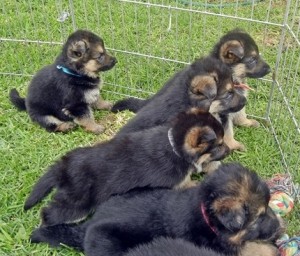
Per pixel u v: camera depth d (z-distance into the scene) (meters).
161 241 0.71
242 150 1.01
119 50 1.18
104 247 0.75
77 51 1.03
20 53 1.24
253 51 1.01
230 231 0.71
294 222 0.87
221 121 0.96
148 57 1.17
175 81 0.95
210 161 0.86
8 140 1.03
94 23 1.32
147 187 0.83
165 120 0.91
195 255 0.68
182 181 0.84
